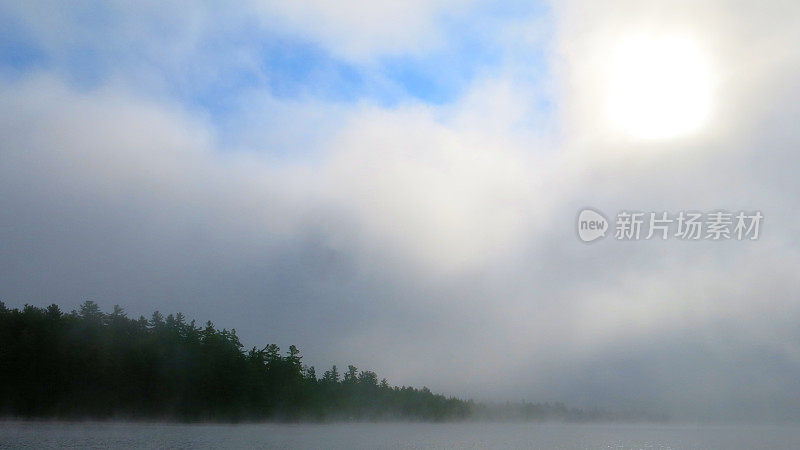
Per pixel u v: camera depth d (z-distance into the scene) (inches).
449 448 3408.0
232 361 5438.0
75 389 4495.6
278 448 3065.9
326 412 6683.1
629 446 4001.0
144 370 4837.6
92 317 5054.1
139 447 2792.8
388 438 4207.7
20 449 2519.7
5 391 4242.1
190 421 5108.3
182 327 5698.8
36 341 4404.5
